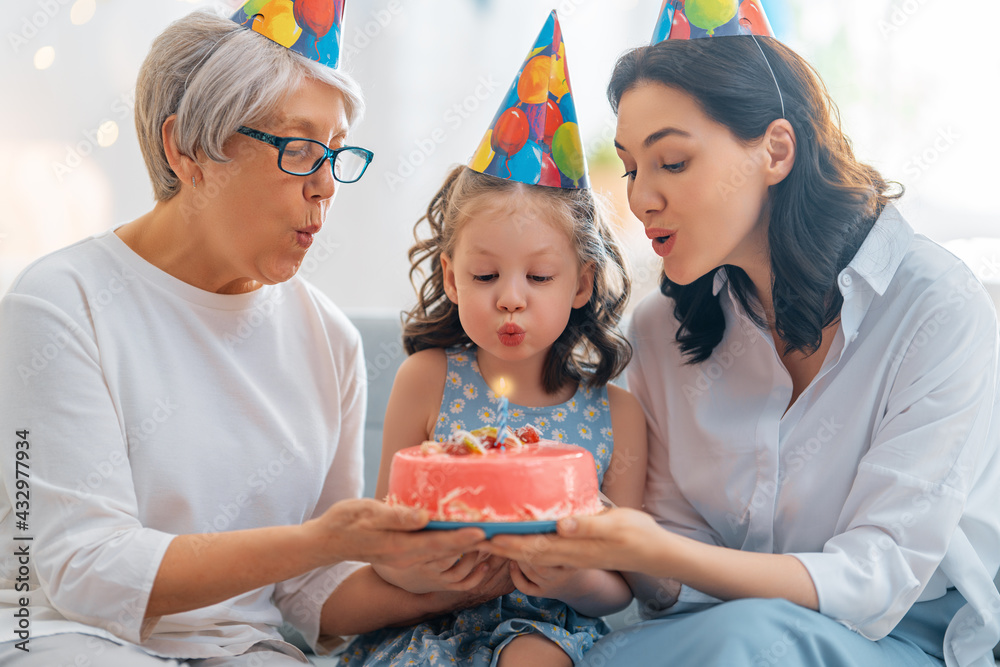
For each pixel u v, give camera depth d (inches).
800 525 51.5
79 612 43.6
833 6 125.2
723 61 47.3
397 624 54.1
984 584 47.8
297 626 56.6
